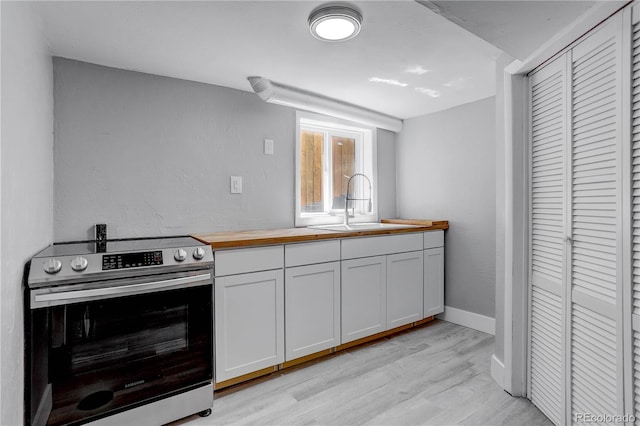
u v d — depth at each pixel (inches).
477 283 117.5
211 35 70.2
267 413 71.9
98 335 60.9
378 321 107.5
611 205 52.1
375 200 137.2
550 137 67.9
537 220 73.0
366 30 69.4
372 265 106.0
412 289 117.0
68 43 72.3
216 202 99.3
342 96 111.0
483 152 114.7
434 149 130.0
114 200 84.6
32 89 57.8
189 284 69.1
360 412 72.1
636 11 46.6
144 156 88.6
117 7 59.6
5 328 42.3
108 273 60.7
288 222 113.6
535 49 64.6
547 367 69.4
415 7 61.3
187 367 70.0
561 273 64.6
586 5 49.1
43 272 54.6
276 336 86.0
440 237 125.6
